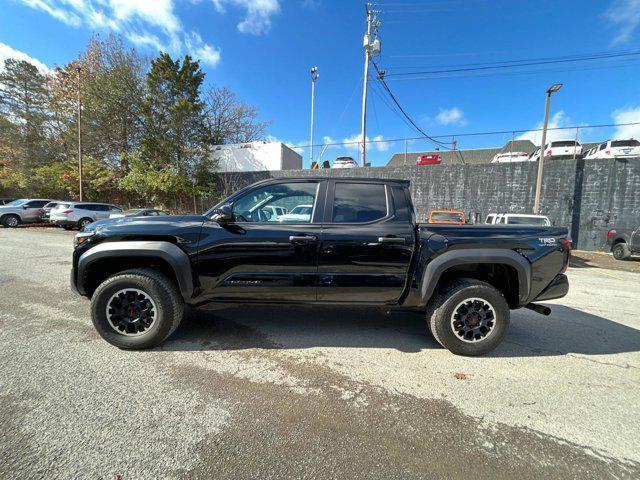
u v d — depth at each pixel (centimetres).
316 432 189
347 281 303
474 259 296
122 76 2169
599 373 274
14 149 2728
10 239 1123
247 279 301
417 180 1650
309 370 265
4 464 156
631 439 191
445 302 296
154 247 288
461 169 1565
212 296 307
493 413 214
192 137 2167
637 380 263
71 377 241
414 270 304
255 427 192
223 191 2175
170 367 262
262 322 375
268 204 318
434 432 193
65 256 776
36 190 2675
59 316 367
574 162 1362
